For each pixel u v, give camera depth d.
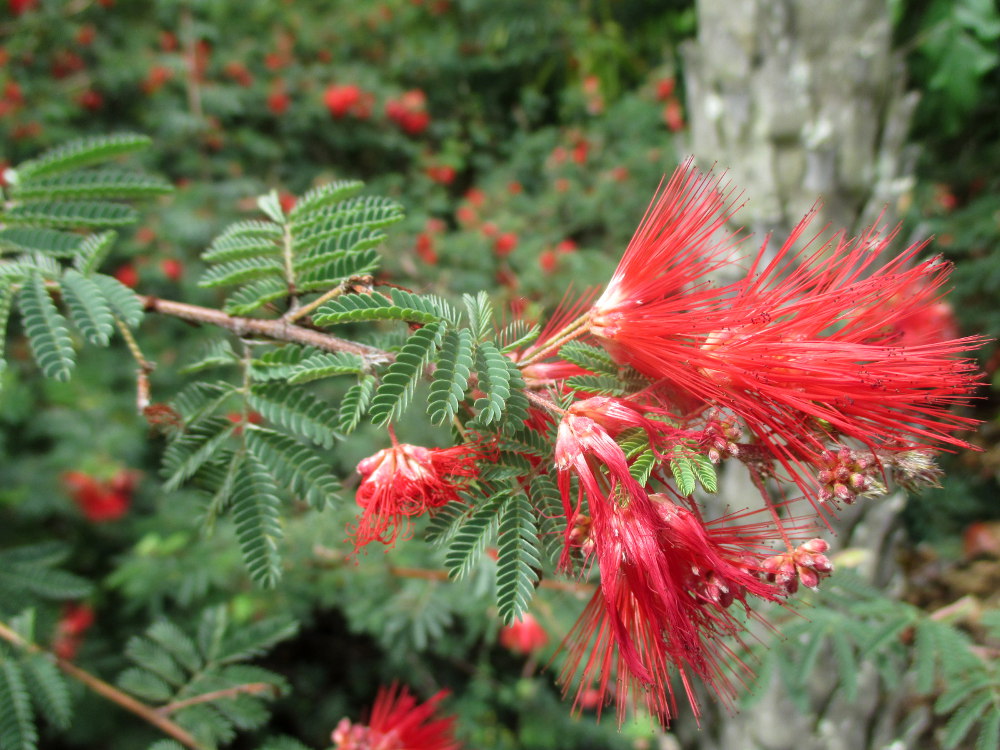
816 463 0.10
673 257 0.11
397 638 0.26
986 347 0.35
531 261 0.38
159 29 0.47
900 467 0.10
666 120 0.51
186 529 0.30
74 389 0.32
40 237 0.12
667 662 0.10
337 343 0.11
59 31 0.43
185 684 0.17
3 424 0.32
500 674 0.34
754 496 0.20
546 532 0.10
